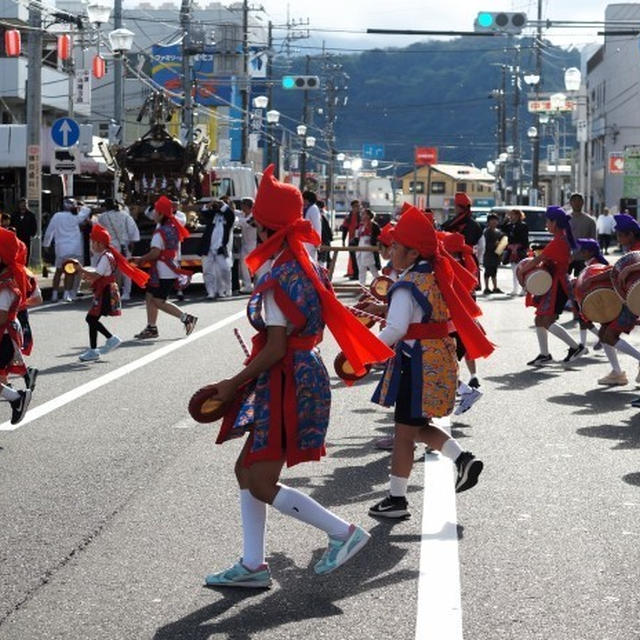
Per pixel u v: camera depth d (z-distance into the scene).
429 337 8.25
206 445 11.15
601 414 12.97
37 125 34.78
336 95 118.94
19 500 9.02
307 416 6.66
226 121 92.56
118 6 46.22
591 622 6.36
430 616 6.43
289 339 6.67
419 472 10.01
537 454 10.77
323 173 163.12
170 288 20.03
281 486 6.83
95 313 17.09
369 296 11.30
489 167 149.12
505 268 47.88
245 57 77.38
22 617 6.44
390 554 7.62
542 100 97.88
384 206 111.00
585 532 8.14
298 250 6.62
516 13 37.25
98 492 9.28
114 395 14.08
